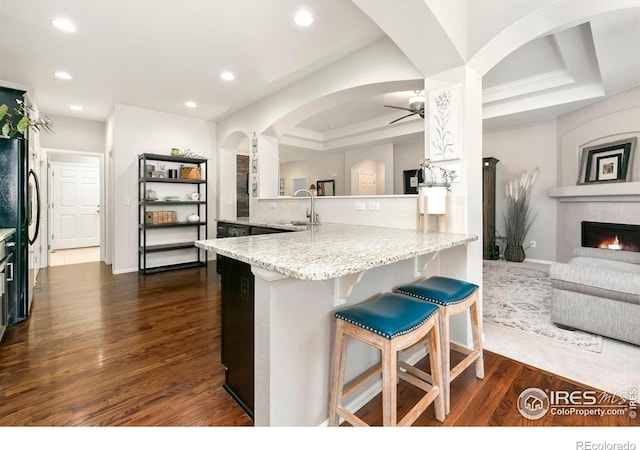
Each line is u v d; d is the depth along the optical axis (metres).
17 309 2.82
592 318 2.53
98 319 2.95
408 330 1.36
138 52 3.19
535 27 2.14
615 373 2.03
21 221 2.84
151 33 2.86
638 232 4.04
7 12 2.53
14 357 2.23
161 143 5.23
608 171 4.30
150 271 4.97
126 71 3.64
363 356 1.84
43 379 1.96
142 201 4.90
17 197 2.80
